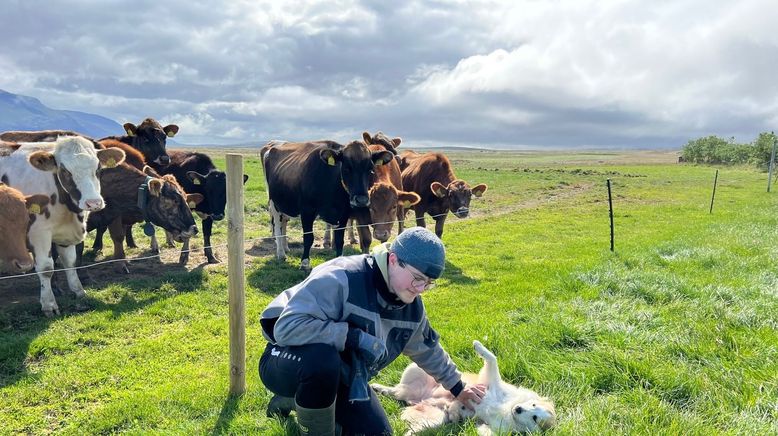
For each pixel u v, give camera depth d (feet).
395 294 10.85
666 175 146.51
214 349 20.01
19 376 17.52
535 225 54.95
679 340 16.89
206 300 26.13
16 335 21.01
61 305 24.73
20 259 19.79
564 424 11.88
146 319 23.45
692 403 13.25
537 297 24.73
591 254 36.76
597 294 24.02
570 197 85.56
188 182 37.29
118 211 30.50
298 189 33.91
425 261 10.09
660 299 23.00
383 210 31.76
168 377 17.44
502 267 34.01
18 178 25.23
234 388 15.07
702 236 43.75
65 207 25.20
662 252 36.11
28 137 31.37
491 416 12.48
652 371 14.35
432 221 56.34
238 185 14.29
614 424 12.05
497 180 109.50
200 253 36.94
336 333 10.37
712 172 172.65
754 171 184.65
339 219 33.83
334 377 10.44
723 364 15.01
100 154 26.43
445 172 40.73
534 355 16.01
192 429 13.09
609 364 15.06
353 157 31.48
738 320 19.12
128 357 19.17
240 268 14.58
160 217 30.66
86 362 18.61
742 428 11.64
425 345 12.22
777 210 67.15
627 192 94.84
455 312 23.77
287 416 13.16
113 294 26.76
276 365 11.00
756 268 29.81
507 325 19.49
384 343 10.71
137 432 13.23
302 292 10.68
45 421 14.69
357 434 11.30
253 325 22.71
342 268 10.96
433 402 13.66
